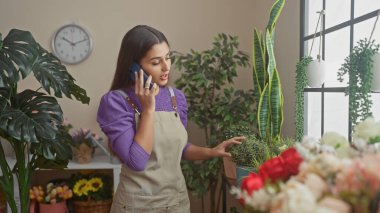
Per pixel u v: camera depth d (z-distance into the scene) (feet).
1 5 8.83
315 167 1.53
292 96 6.97
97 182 8.21
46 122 5.28
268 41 5.13
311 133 6.47
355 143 1.86
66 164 6.17
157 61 4.00
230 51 7.41
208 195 9.20
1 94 5.25
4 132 5.36
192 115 7.44
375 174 1.40
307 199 1.33
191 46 9.08
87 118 9.10
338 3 5.49
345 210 1.33
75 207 8.20
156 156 4.17
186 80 7.43
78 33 8.94
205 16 9.06
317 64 4.82
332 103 5.69
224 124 7.20
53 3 8.91
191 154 4.77
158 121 4.24
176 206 4.34
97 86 9.08
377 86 3.49
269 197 1.50
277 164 1.78
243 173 4.16
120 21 9.00
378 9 4.27
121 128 3.95
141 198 4.17
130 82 4.23
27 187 5.95
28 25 8.90
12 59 4.92
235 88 8.98
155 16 9.03
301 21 6.55
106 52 9.04
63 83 5.76
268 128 5.26
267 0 8.08
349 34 5.14
